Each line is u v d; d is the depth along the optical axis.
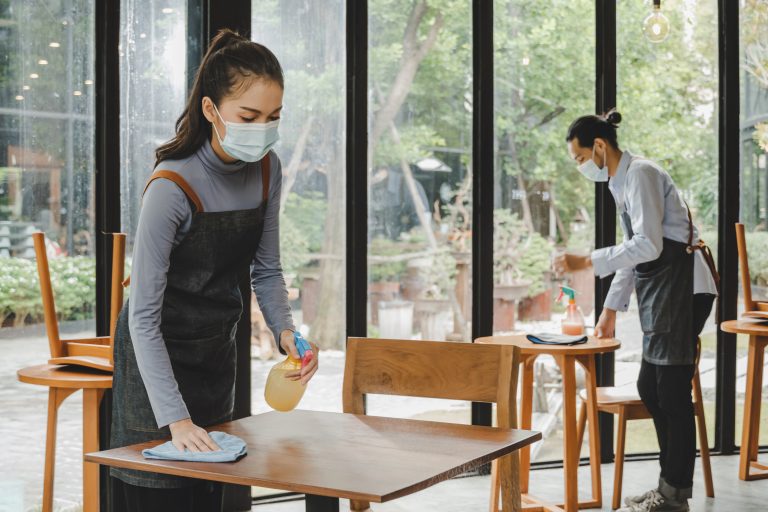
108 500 3.46
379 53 4.20
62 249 3.49
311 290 4.07
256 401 3.92
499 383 2.05
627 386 4.30
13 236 3.41
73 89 3.50
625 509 3.55
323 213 4.09
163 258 1.84
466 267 4.36
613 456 4.50
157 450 1.64
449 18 4.31
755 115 4.75
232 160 1.94
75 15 3.50
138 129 3.62
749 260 4.76
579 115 4.54
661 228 3.39
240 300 2.08
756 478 4.17
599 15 4.51
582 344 3.42
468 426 1.89
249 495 3.76
